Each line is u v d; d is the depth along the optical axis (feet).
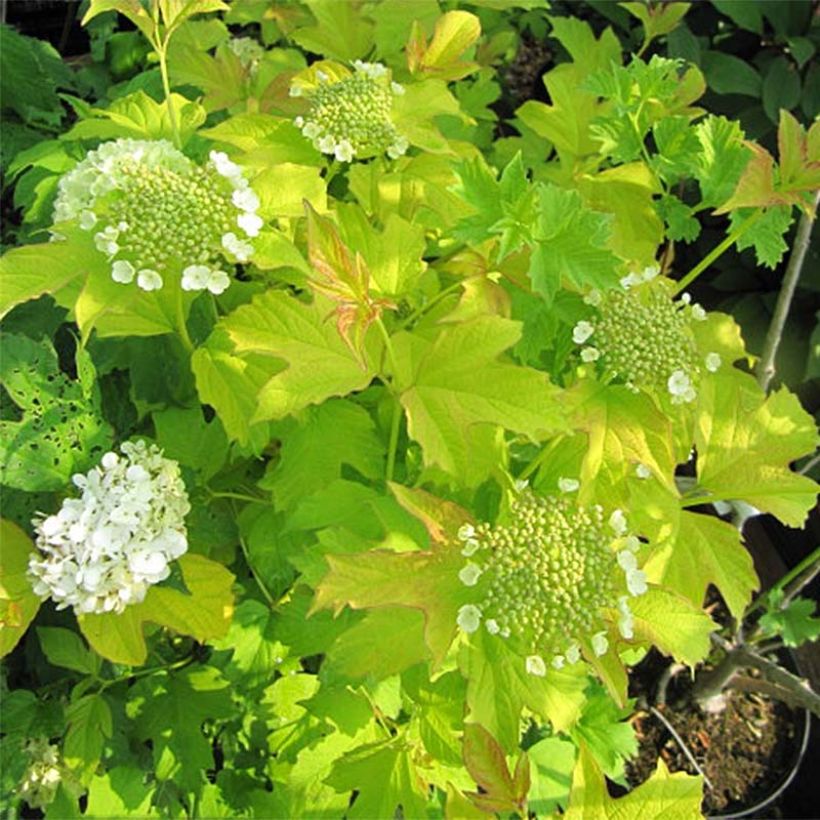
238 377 1.55
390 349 1.41
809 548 2.64
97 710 1.74
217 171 1.48
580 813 1.21
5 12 3.00
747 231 1.67
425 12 2.10
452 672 1.54
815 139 1.50
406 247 1.52
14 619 1.49
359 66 1.69
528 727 1.86
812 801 2.41
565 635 1.27
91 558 1.44
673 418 1.52
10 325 1.97
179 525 1.54
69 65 3.07
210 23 2.34
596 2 3.21
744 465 1.48
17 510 1.68
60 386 1.58
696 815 1.20
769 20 3.07
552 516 1.33
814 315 2.92
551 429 1.34
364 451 1.63
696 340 1.63
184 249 1.42
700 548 1.48
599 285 1.36
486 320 1.38
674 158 1.75
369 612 1.40
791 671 2.49
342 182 1.98
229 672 1.78
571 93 2.02
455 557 1.31
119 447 1.78
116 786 1.77
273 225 1.60
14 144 2.59
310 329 1.40
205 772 1.95
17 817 1.80
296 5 2.39
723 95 3.11
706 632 1.33
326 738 1.69
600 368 1.48
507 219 1.37
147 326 1.56
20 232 2.27
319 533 1.41
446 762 1.52
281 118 1.76
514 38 2.97
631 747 1.87
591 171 1.94
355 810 1.57
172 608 1.53
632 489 1.48
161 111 1.79
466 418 1.36
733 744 2.46
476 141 2.48
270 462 1.78
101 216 1.46
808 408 2.85
